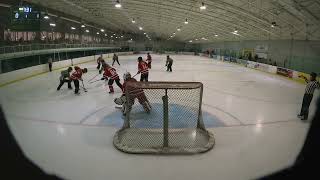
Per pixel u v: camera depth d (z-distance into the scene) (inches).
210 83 482.6
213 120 239.6
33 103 289.9
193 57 1469.0
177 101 296.5
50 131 200.5
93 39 1523.1
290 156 164.4
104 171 141.5
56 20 965.8
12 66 613.6
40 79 473.7
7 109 263.1
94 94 345.4
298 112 280.8
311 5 414.3
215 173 142.1
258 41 957.8
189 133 197.6
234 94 380.2
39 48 645.3
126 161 153.6
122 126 210.8
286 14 506.9
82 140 183.3
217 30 979.3
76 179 132.8
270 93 401.4
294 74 582.9
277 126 227.1
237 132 208.5
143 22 1107.9
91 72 589.3
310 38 581.6
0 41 639.1
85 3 700.0
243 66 922.1
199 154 164.9
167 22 1011.9
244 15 619.8
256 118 251.9
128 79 238.2
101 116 242.2
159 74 593.9
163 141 173.2
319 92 423.5
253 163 154.2
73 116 241.0
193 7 641.6
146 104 248.7
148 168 145.9
